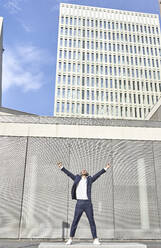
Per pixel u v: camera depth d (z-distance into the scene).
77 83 58.19
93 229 6.16
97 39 64.44
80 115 55.06
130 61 62.72
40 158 11.82
